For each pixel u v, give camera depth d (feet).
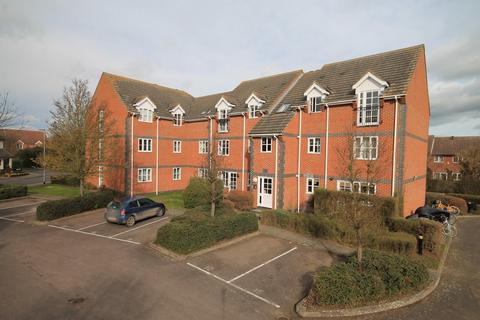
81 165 66.33
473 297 29.50
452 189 101.35
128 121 86.94
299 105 72.38
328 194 57.82
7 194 80.18
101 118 74.95
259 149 72.59
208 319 24.94
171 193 97.19
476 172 103.91
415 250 41.11
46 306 26.63
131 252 41.22
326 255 40.65
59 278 32.53
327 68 80.12
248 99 83.97
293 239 47.60
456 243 49.24
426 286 30.83
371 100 60.80
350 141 45.73
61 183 110.42
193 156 102.06
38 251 41.22
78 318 24.77
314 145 70.23
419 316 25.67
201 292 29.76
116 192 84.79
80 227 54.13
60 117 66.85
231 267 36.35
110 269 35.17
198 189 69.10
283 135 68.44
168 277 33.19
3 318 24.62
